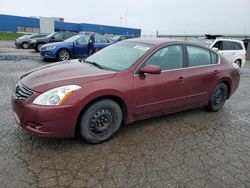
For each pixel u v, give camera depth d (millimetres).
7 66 9953
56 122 3133
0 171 2822
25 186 2613
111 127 3676
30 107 3096
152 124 4395
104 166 3043
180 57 4418
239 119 4953
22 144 3428
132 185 2732
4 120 4176
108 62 4141
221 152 3564
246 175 3051
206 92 4852
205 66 4797
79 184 2697
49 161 3076
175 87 4238
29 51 17953
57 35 17375
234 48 11891
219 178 2953
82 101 3229
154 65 3834
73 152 3311
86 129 3410
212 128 4410
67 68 3855
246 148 3736
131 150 3457
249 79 10031
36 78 3482
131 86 3686
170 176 2928
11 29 50438
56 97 3115
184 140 3861
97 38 12805
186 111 5215
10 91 5996
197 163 3234
